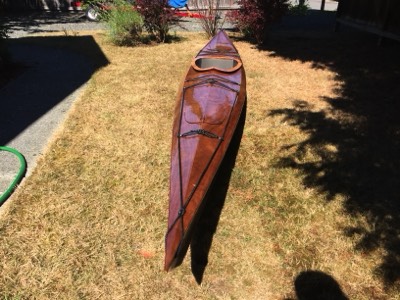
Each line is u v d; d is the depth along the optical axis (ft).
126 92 29.25
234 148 21.59
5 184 18.51
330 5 79.51
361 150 21.12
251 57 38.55
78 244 14.92
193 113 18.71
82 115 25.39
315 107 26.66
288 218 16.37
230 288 13.20
